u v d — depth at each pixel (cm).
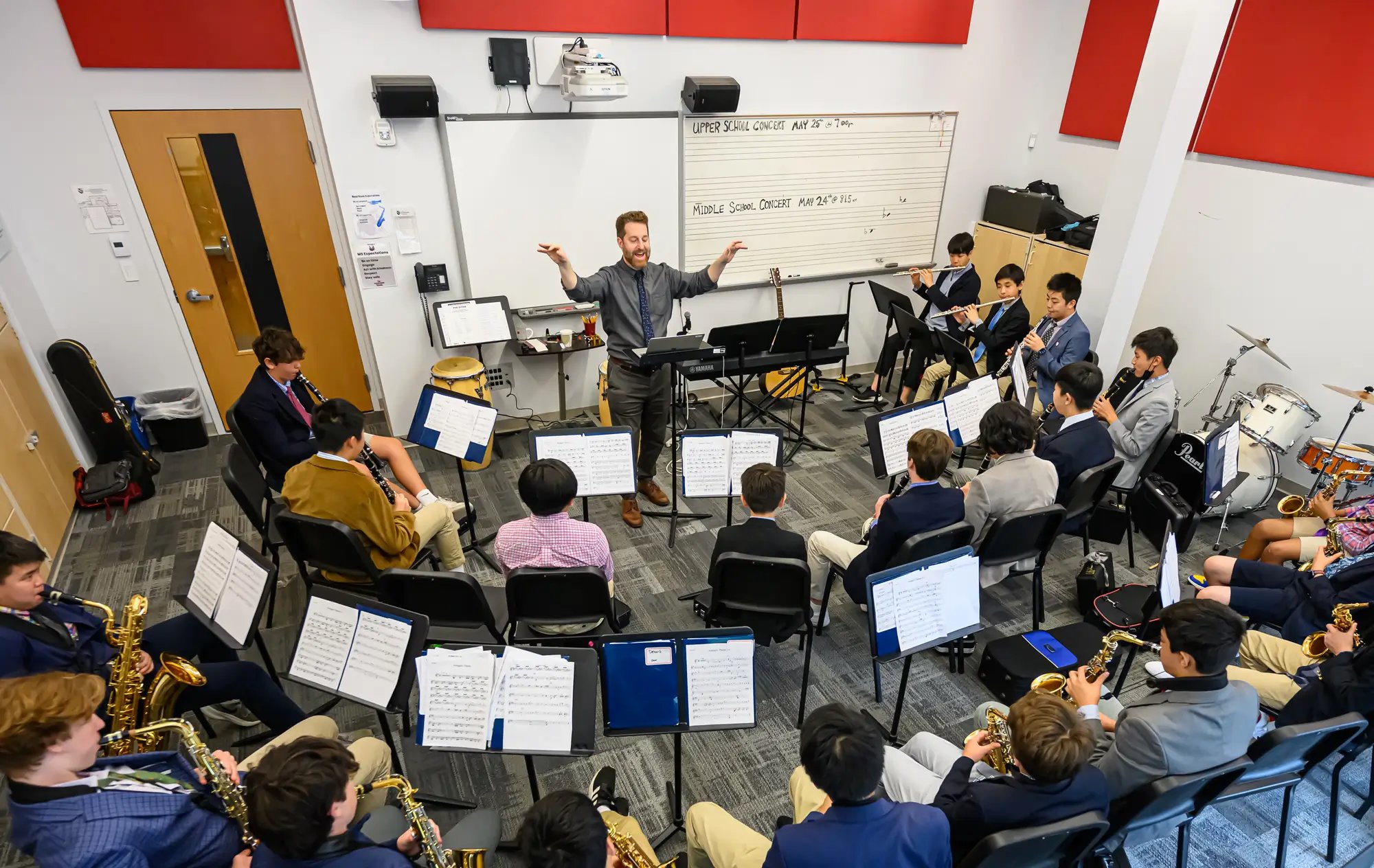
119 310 434
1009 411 278
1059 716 153
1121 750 179
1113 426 352
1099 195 517
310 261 464
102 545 368
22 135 380
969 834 159
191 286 444
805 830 139
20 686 141
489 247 435
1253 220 420
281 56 410
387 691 191
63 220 403
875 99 496
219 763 175
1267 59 397
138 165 407
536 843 122
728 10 429
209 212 432
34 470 351
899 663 297
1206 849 222
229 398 482
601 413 468
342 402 247
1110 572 317
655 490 402
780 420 492
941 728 266
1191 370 469
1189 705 174
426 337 447
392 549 266
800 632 265
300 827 124
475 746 179
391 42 374
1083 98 512
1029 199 526
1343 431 361
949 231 573
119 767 153
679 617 320
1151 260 405
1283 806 207
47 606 199
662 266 387
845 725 138
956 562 228
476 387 428
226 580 223
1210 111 432
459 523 384
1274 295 415
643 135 444
